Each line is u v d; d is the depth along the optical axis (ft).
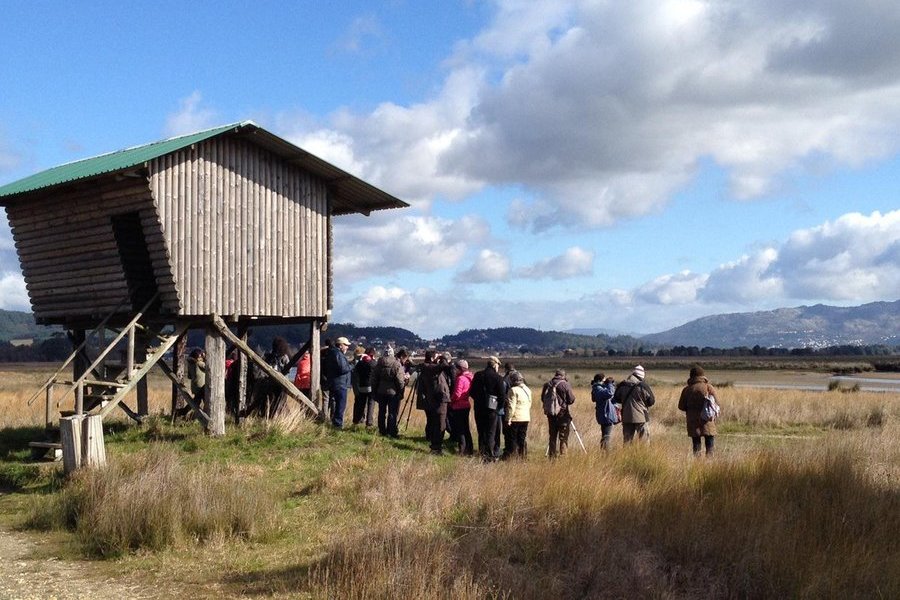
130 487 33.55
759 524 30.17
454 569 25.96
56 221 57.21
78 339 63.16
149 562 28.84
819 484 35.60
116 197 53.26
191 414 63.05
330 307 63.87
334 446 52.08
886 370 345.72
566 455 44.62
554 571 27.53
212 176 55.31
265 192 58.95
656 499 34.01
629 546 29.17
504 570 26.08
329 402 62.03
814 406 91.40
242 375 63.26
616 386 54.54
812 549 27.89
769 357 634.02
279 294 59.67
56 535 32.81
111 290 54.95
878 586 25.25
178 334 55.57
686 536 29.63
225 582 26.61
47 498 37.42
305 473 44.60
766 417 84.58
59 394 103.91
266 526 32.32
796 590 25.59
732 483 36.40
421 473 40.04
